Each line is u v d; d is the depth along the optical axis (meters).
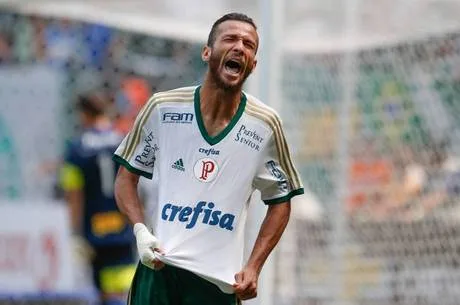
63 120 39.00
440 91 33.25
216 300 19.56
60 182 38.28
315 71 34.22
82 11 39.34
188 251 19.33
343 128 33.91
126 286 37.88
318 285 33.75
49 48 39.50
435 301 33.06
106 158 37.72
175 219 19.41
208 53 19.34
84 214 37.75
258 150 19.55
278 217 19.86
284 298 33.31
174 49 39.22
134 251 38.25
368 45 34.06
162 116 19.67
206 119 19.48
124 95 39.25
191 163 19.50
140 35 39.34
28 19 39.38
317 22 34.34
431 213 33.34
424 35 33.56
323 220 34.06
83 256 37.69
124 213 19.91
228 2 36.88
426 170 33.50
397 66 33.81
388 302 33.66
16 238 36.78
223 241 19.44
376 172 33.97
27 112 38.81
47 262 36.88
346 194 33.94
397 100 33.78
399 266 33.62
